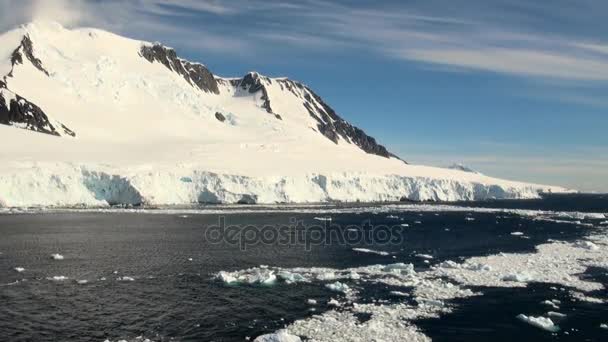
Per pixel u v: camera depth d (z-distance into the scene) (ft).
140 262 176.55
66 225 268.21
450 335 105.81
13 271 158.92
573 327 111.45
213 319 115.24
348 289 141.49
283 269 169.27
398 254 201.16
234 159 498.28
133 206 379.14
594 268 169.58
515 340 103.45
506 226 301.84
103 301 128.26
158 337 103.71
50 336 103.55
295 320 114.62
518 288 143.13
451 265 173.58
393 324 111.86
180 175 422.00
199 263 177.27
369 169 552.00
